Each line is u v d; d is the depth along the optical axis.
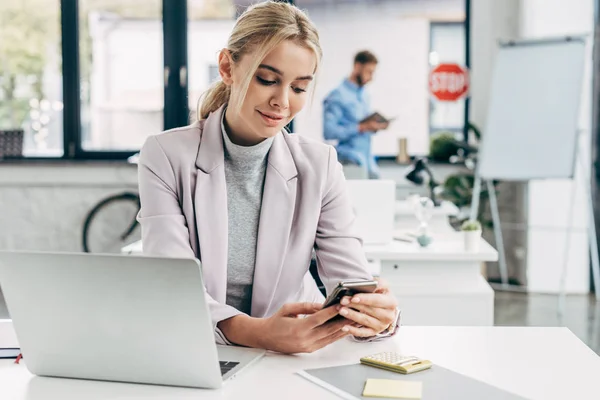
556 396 1.18
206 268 1.57
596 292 5.06
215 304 1.49
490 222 5.55
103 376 1.28
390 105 5.91
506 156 4.95
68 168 5.70
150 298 1.19
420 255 2.73
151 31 5.83
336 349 1.45
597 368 1.32
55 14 5.86
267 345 1.41
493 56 5.71
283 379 1.28
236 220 1.62
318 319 1.37
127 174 5.70
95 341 1.25
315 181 1.64
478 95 5.77
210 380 1.22
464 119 5.83
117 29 5.84
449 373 1.29
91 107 5.90
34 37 5.89
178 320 1.19
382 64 5.89
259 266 1.60
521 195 5.56
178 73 5.82
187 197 1.57
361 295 1.38
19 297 1.26
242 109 1.48
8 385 1.27
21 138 5.83
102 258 1.19
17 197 5.77
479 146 5.46
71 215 5.76
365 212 2.90
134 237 5.72
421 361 1.33
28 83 5.94
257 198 1.63
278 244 1.60
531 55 4.95
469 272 2.77
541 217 5.42
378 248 2.84
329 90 5.92
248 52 1.46
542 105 4.88
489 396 1.18
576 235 5.29
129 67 5.87
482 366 1.33
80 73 5.88
